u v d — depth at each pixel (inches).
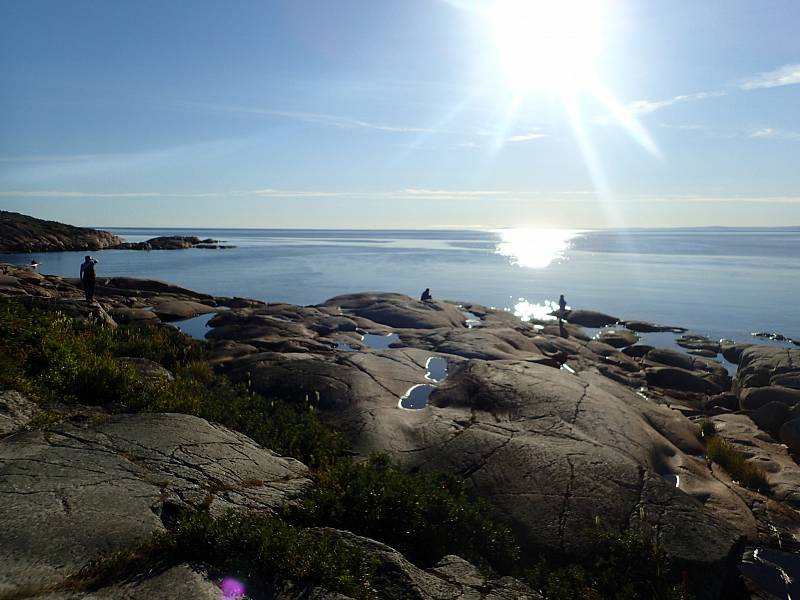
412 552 299.4
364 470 354.9
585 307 1908.2
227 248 5846.5
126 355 631.2
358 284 2427.4
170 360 662.5
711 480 500.4
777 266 3599.9
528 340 1026.1
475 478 401.4
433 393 593.0
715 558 326.3
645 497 375.9
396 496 320.5
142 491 260.2
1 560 196.1
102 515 233.8
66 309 764.0
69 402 377.7
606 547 331.6
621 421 525.3
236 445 353.1
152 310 1289.4
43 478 256.5
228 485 291.9
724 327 1569.9
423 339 958.4
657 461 498.0
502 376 599.8
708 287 2476.6
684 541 338.6
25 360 413.7
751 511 458.3
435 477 385.7
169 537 220.2
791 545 418.0
